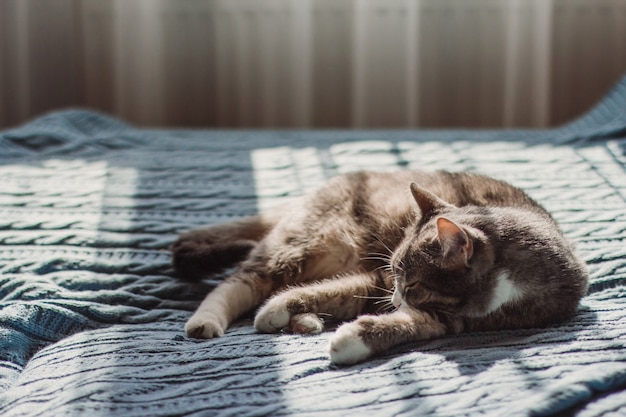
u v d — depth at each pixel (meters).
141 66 2.61
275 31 2.56
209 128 2.64
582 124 2.07
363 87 2.59
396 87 2.60
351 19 2.55
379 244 1.52
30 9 2.57
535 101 2.59
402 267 1.39
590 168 1.81
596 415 1.14
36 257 1.55
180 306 1.48
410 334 1.32
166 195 1.76
